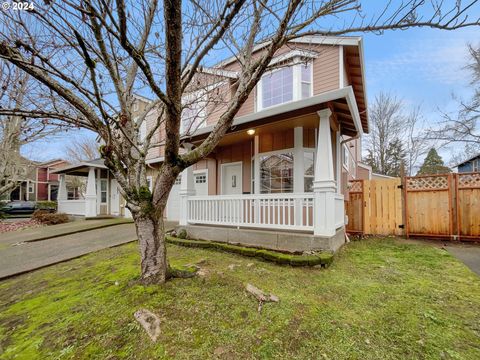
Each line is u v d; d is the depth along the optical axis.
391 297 2.68
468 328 2.07
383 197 6.72
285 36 2.46
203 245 5.05
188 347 1.88
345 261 4.09
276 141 6.73
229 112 2.88
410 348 1.83
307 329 2.08
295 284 3.04
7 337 2.16
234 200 5.49
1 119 7.73
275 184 6.69
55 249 5.57
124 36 1.86
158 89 2.16
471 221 5.72
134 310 2.36
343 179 7.44
